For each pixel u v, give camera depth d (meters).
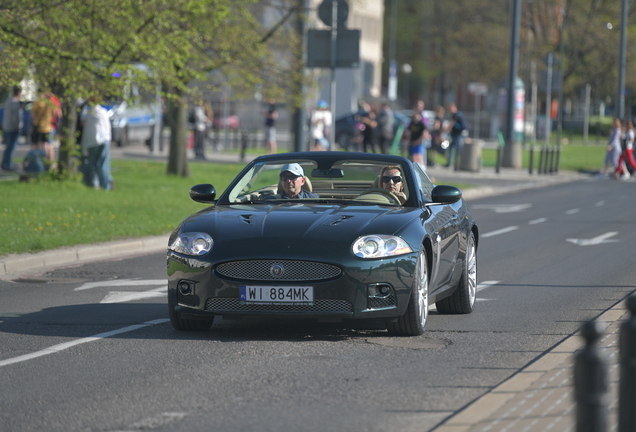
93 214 50.25
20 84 57.00
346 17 56.22
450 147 104.31
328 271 22.06
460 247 26.89
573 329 24.77
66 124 63.47
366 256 22.12
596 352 10.08
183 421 16.20
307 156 27.19
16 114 75.31
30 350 22.22
